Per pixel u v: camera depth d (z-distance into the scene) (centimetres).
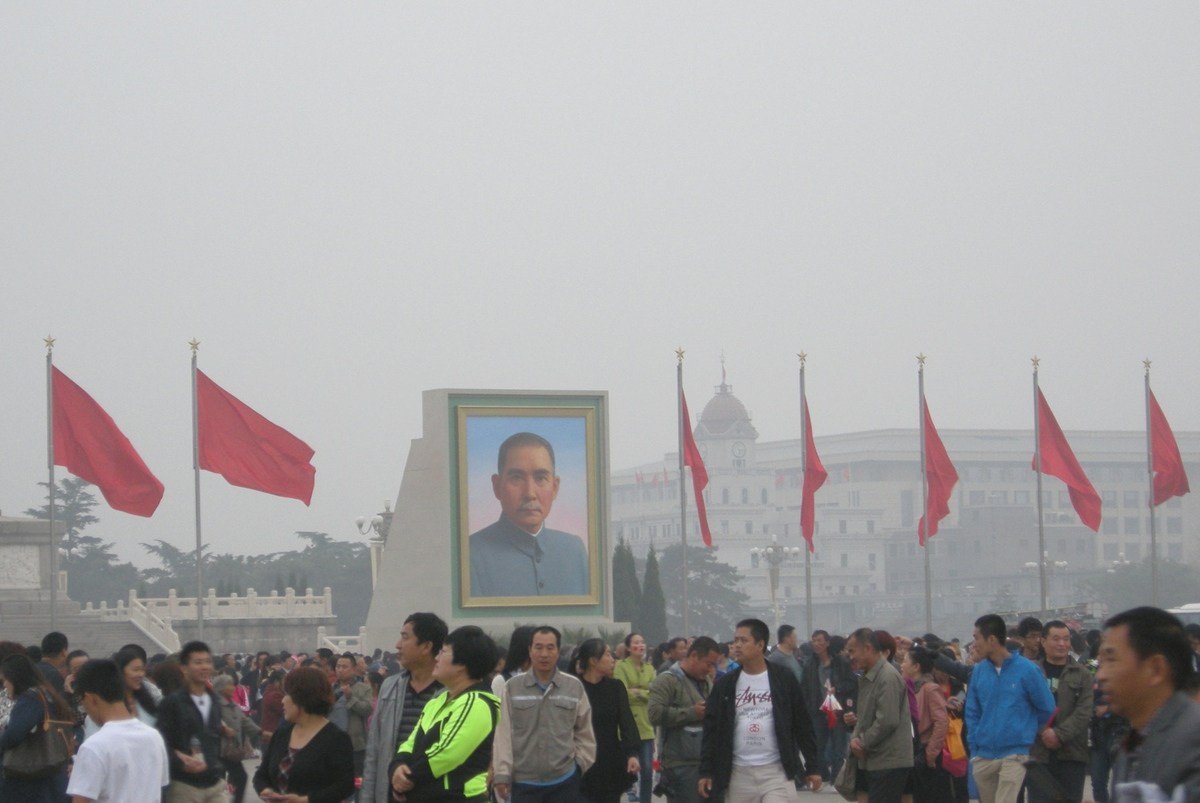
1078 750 2767
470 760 1992
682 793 3014
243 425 6669
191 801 2484
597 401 8112
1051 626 2875
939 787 3147
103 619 11962
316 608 12606
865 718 2870
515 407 8019
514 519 7944
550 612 7938
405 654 2228
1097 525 8075
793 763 2597
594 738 2500
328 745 2020
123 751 2002
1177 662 1186
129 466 6419
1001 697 2748
